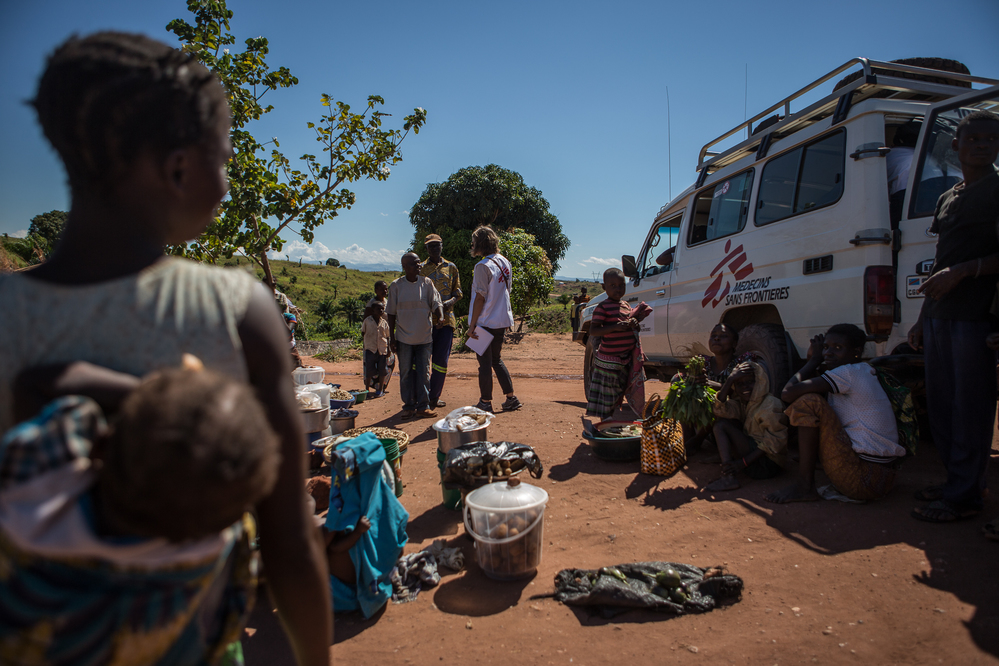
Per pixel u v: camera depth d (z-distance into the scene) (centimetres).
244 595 107
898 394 373
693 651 244
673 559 320
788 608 267
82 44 100
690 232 622
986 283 312
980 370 315
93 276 97
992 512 331
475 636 265
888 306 394
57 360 92
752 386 419
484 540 303
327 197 599
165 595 88
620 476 443
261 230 571
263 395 104
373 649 261
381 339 835
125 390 89
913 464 432
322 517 339
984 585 266
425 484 455
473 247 646
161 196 102
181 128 100
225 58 534
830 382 367
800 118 500
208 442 78
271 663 253
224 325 99
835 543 319
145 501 78
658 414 452
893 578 281
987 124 306
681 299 616
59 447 79
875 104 419
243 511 87
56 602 80
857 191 415
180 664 95
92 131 96
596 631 263
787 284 471
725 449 422
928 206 386
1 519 77
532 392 880
